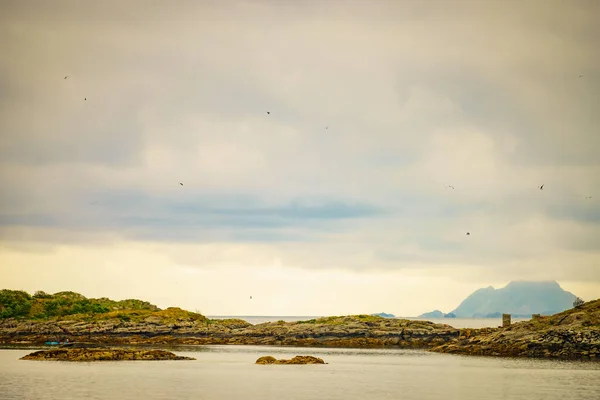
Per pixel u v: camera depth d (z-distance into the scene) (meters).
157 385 117.25
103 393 106.12
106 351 164.88
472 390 115.31
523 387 118.44
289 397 107.00
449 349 199.75
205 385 119.19
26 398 100.31
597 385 120.31
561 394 110.19
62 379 121.81
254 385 120.75
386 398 106.69
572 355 168.00
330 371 146.00
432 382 126.81
